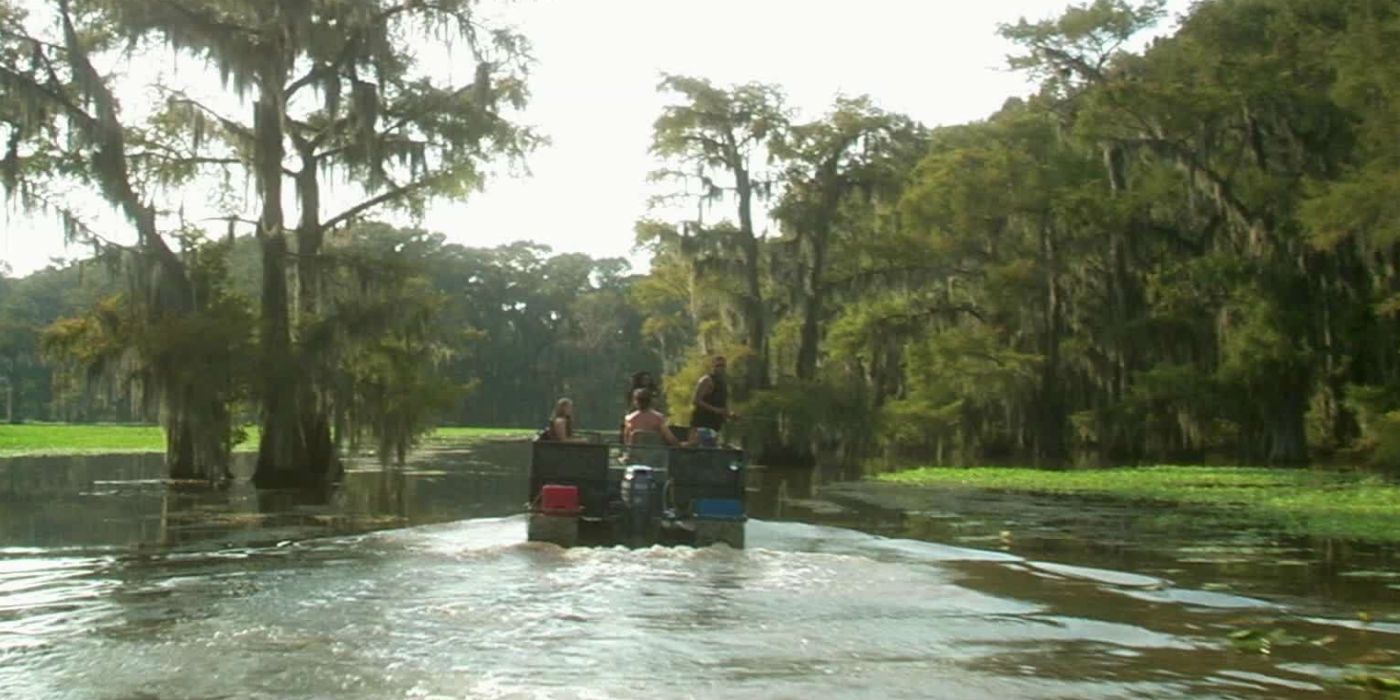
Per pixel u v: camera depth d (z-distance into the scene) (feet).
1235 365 147.64
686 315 228.02
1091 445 183.52
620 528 43.24
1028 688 21.88
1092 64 178.50
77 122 94.89
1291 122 153.89
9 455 151.23
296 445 97.25
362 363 107.14
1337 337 146.92
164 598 30.68
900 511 69.41
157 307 98.99
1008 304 171.63
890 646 25.43
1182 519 64.18
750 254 177.58
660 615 28.53
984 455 180.45
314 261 103.96
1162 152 158.81
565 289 416.05
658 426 48.08
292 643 24.93
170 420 97.40
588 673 22.43
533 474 44.24
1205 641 26.78
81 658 23.43
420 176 107.14
